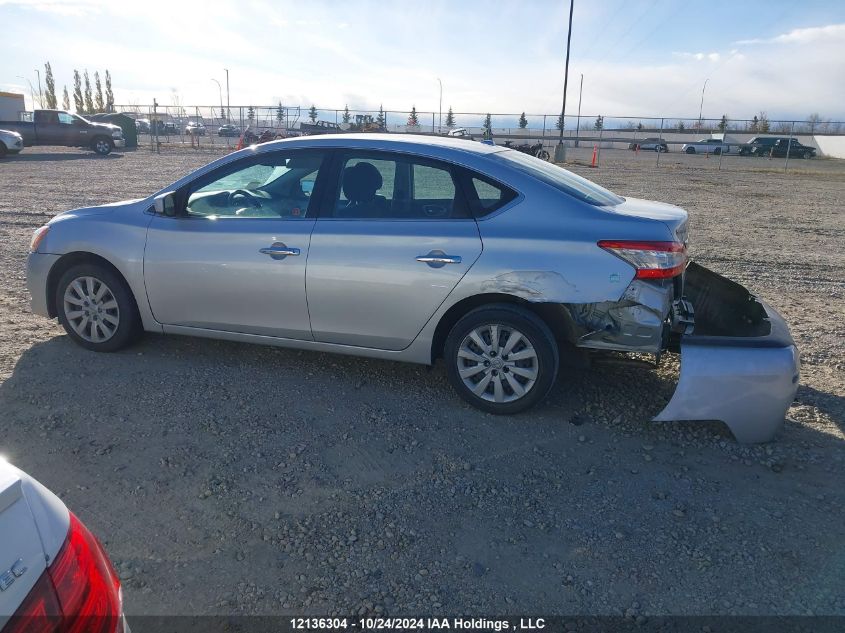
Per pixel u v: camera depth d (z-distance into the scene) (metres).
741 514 3.27
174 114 43.69
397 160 4.29
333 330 4.41
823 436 4.06
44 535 1.60
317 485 3.43
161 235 4.70
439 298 4.09
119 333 4.95
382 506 3.27
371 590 2.72
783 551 3.00
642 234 3.79
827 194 19.78
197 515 3.17
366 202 4.31
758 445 3.92
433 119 43.03
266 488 3.39
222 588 2.72
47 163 23.09
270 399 4.37
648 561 2.92
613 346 3.92
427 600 2.67
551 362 4.02
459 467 3.63
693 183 22.23
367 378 4.73
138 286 4.78
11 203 12.78
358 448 3.80
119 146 28.91
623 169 28.88
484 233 4.01
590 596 2.71
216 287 4.58
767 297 7.32
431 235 4.09
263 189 4.57
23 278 7.27
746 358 3.77
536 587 2.76
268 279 4.43
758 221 13.40
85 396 4.33
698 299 4.73
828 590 2.75
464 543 3.02
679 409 3.85
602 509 3.29
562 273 3.85
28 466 3.53
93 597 1.62
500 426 4.09
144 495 3.31
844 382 4.90
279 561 2.88
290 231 4.39
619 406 4.39
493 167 4.13
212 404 4.27
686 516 3.24
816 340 5.84
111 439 3.82
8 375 4.60
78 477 3.44
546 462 3.70
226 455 3.69
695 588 2.77
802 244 10.73
